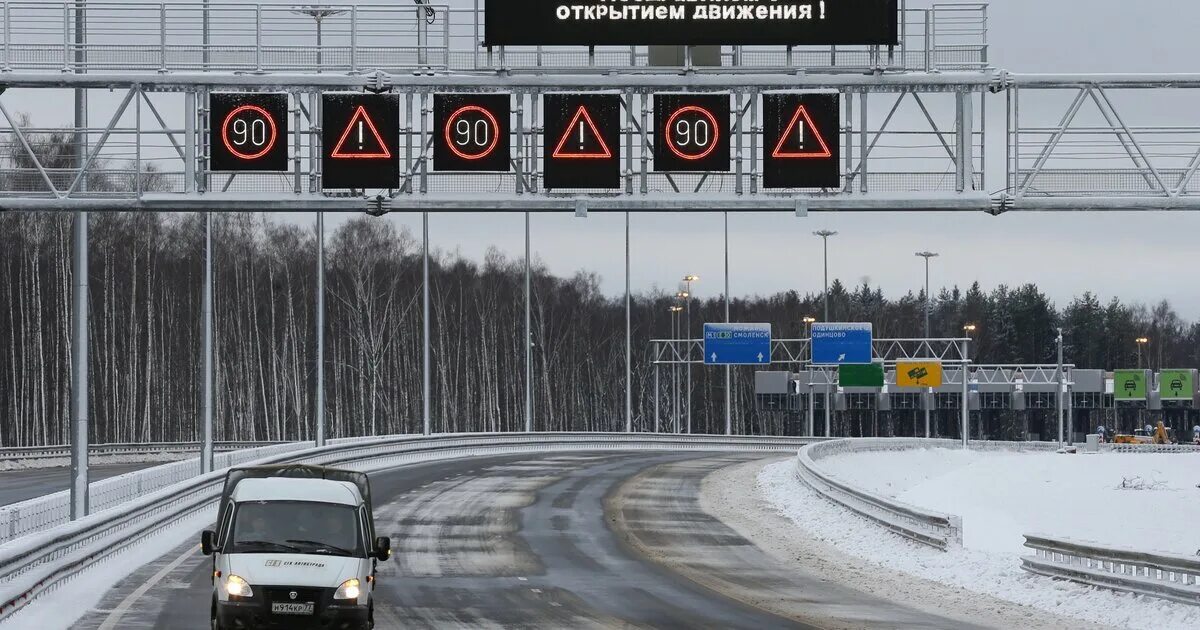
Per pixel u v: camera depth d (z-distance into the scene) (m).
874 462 187.12
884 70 66.94
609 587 65.31
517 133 67.50
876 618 56.59
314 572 47.19
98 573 66.12
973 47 67.88
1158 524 127.69
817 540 89.44
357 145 68.19
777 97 67.44
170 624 51.03
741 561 77.62
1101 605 58.59
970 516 125.19
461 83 66.94
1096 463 189.12
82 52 69.00
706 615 56.44
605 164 67.38
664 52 67.06
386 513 100.38
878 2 63.91
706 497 117.94
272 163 68.44
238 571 47.00
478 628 52.22
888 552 80.50
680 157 67.44
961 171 67.88
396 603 58.62
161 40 68.94
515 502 110.31
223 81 67.62
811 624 54.31
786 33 63.56
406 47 68.25
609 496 117.12
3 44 68.88
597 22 63.72
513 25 64.00
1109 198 68.25
